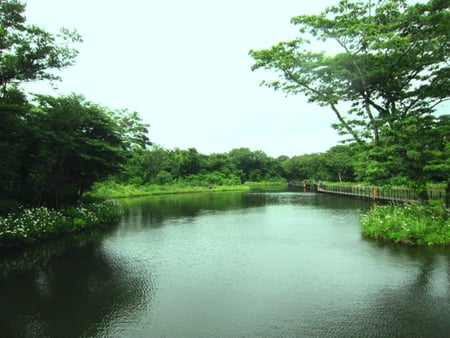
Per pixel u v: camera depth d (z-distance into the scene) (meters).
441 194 16.58
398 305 6.26
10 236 10.98
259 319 5.74
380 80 13.66
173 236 13.55
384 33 12.29
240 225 16.39
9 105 11.50
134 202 30.95
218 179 65.12
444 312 5.93
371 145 13.11
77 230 14.72
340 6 13.24
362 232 13.65
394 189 25.11
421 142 12.14
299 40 14.02
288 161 87.06
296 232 14.19
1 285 7.62
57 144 14.21
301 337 5.11
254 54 14.55
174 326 5.53
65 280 7.96
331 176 57.78
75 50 13.25
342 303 6.39
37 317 5.93
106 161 16.58
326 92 14.66
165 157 55.47
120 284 7.65
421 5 11.88
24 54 12.23
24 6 12.13
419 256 9.65
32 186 15.95
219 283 7.66
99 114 16.80
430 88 13.08
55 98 15.02
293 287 7.33
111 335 5.25
